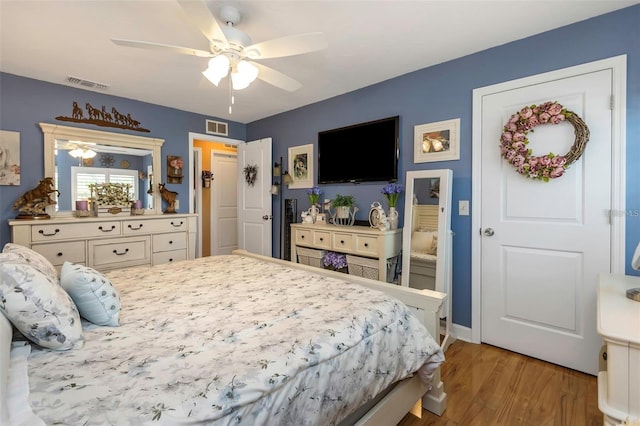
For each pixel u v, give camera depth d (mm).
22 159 3057
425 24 2146
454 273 2715
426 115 2863
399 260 3014
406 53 2570
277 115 4348
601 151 2035
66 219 3016
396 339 1384
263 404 884
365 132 3297
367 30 2219
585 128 2055
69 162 3322
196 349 1048
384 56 2623
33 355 1005
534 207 2299
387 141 3107
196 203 5336
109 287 1288
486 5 1936
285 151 4262
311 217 3650
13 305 981
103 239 3240
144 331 1195
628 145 1952
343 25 2152
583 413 1710
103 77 3055
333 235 3191
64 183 3293
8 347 912
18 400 758
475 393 1890
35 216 3012
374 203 3170
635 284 1497
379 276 2828
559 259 2205
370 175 3256
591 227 2080
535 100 2281
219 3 1892
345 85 3285
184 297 1585
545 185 2246
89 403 762
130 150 3729
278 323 1256
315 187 3723
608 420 963
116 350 1044
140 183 3795
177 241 3791
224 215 5797
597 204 2055
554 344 2232
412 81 2951
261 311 1389
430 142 2828
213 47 1817
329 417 1072
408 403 1542
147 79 3105
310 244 3439
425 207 2762
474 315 2594
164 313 1373
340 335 1181
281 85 2252
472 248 2598
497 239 2477
